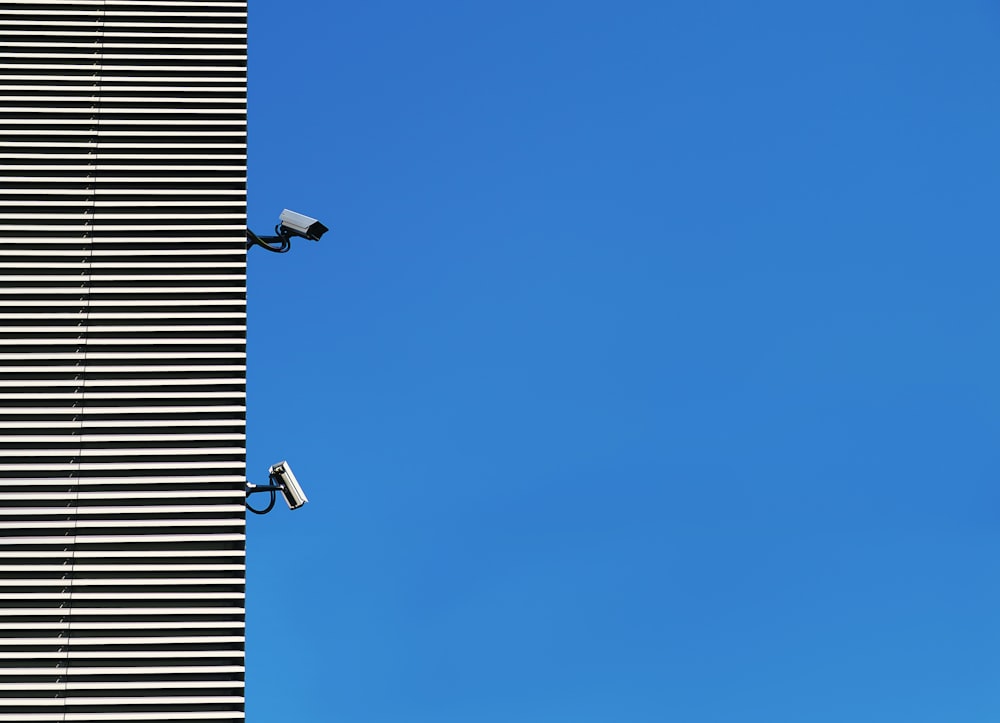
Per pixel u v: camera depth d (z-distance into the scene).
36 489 7.41
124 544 7.33
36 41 8.51
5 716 6.91
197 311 7.91
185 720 6.97
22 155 8.16
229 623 7.19
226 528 7.43
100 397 7.62
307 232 8.20
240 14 8.77
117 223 8.08
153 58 8.54
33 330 7.72
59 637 7.08
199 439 7.61
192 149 8.33
